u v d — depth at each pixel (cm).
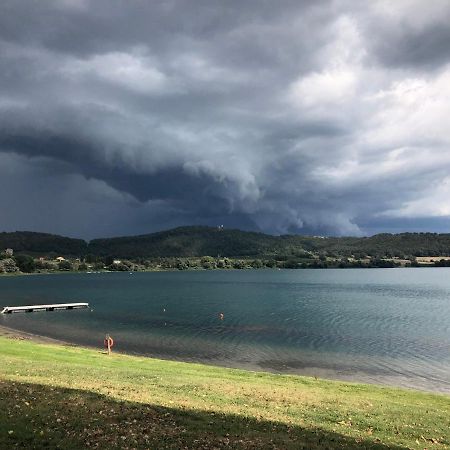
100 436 1506
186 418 1781
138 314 9444
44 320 8612
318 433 1762
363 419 2083
